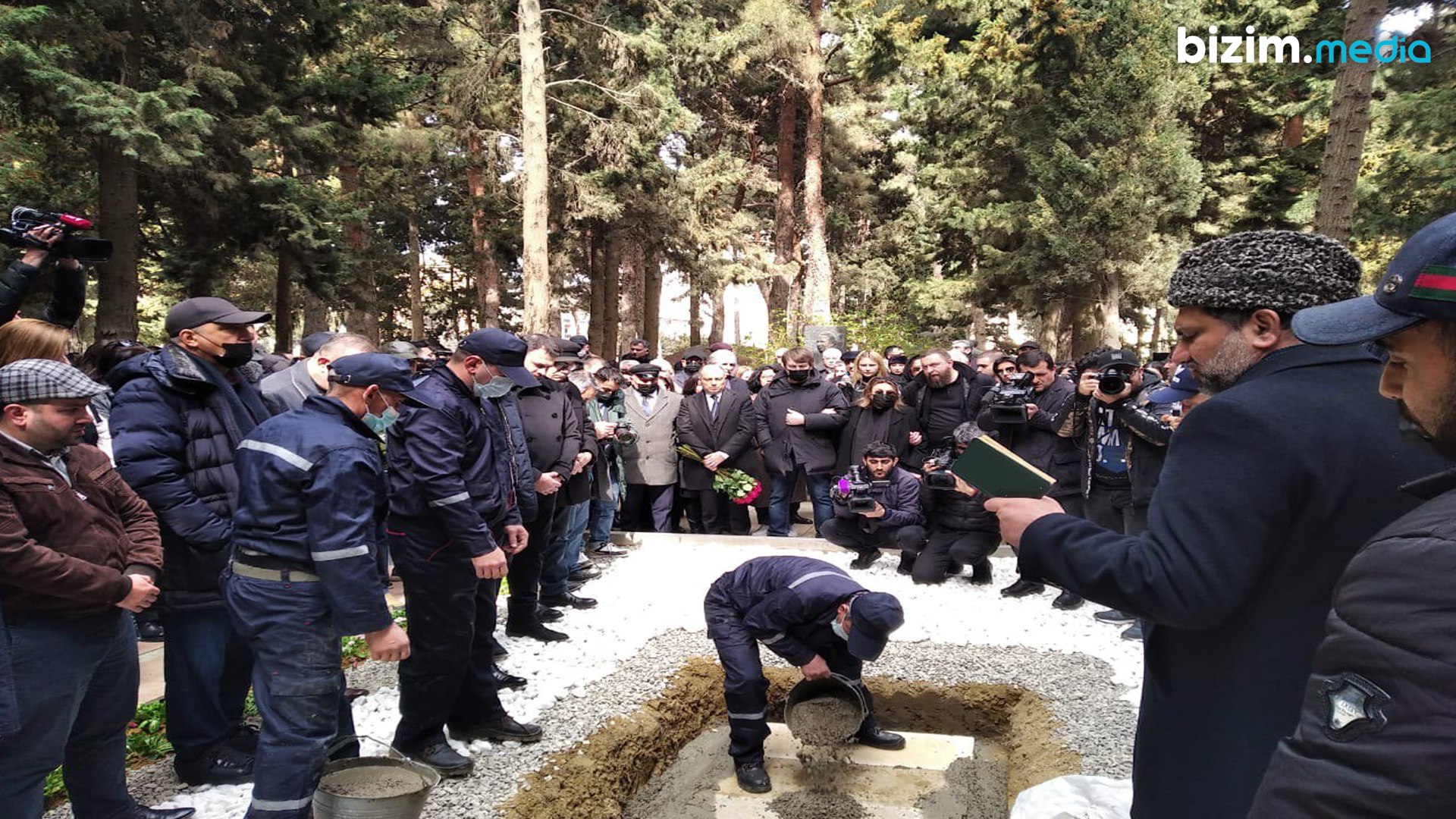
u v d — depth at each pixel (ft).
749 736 13.87
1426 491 3.30
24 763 8.68
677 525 30.12
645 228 73.05
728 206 81.92
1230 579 4.54
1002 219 63.46
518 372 13.76
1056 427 20.66
